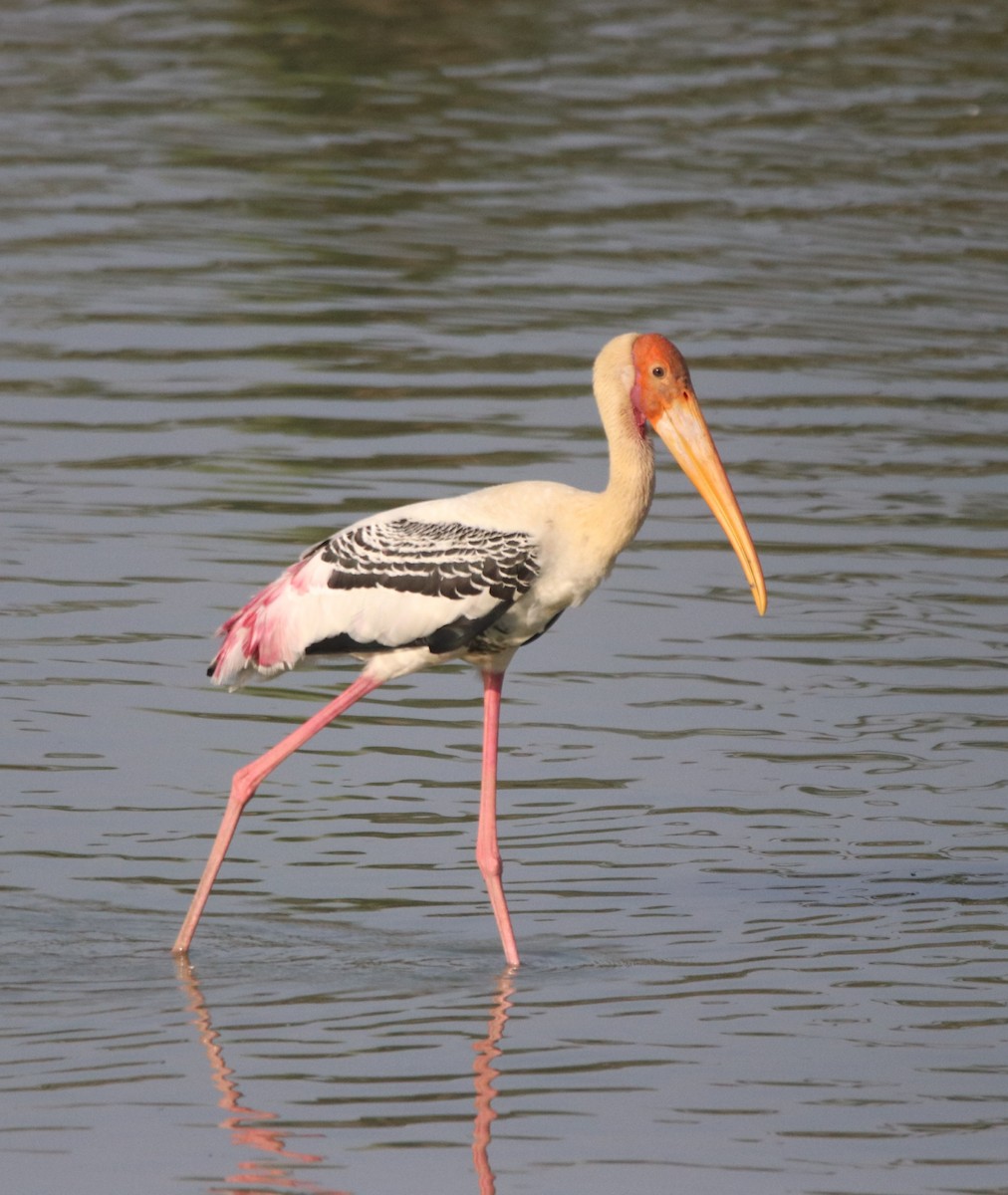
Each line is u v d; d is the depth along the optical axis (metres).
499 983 9.93
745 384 20.38
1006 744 13.05
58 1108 8.53
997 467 18.58
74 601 14.79
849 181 27.25
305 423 18.69
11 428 18.34
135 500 16.77
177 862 11.30
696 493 18.20
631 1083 8.85
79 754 12.55
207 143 27.75
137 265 23.14
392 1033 9.34
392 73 31.38
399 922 10.68
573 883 11.15
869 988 9.89
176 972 10.00
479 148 27.89
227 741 12.91
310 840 11.62
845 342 21.75
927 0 36.22
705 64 32.25
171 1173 8.00
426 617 10.70
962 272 24.17
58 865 11.18
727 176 27.22
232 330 21.20
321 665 13.73
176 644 14.19
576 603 10.97
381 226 24.91
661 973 10.07
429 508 10.95
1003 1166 8.14
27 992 9.72
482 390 19.72
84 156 27.00
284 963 10.15
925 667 14.28
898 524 17.11
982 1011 9.62
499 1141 8.31
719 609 15.32
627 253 24.34
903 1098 8.73
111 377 19.72
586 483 17.09
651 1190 7.94
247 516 16.47
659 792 12.30
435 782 12.44
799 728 13.24
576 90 30.62
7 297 21.84
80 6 34.84
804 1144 8.32
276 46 32.53
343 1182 7.98
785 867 11.37
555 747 12.96
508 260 23.89
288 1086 8.77
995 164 28.00
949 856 11.53
